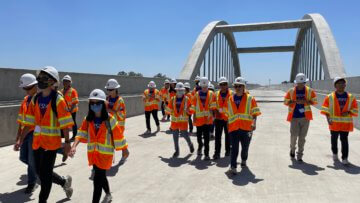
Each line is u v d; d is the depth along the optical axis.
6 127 8.45
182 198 4.81
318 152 8.09
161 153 7.95
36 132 4.23
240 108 6.10
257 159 7.33
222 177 5.91
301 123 7.00
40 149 4.22
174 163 6.96
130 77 19.27
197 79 10.66
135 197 4.84
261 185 5.43
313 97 6.98
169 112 7.67
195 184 5.49
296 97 7.05
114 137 4.27
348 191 5.13
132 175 6.02
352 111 6.66
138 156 7.61
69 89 8.85
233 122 6.11
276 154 7.86
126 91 18.80
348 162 6.74
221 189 5.23
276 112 20.17
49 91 4.24
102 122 4.23
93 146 4.26
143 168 6.52
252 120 6.18
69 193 4.73
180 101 7.59
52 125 4.20
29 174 4.96
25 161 5.07
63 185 4.66
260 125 13.65
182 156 7.65
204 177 5.91
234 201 4.70
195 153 8.00
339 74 31.09
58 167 6.50
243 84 6.09
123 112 7.22
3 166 6.51
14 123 8.75
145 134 10.95
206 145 7.23
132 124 13.60
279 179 5.78
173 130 7.61
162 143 9.30
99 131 4.23
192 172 6.24
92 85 15.41
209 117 7.17
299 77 6.96
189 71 39.03
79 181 5.59
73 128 9.26
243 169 6.46
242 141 6.46
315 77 40.53
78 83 14.28
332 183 5.54
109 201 4.58
